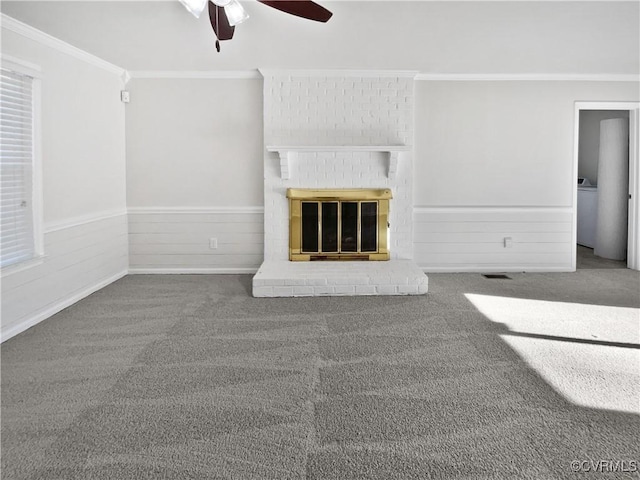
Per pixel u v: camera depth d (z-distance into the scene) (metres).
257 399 2.94
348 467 2.25
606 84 6.33
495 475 2.19
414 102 6.25
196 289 5.60
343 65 5.95
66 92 4.85
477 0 4.58
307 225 6.21
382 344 3.86
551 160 6.39
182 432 2.56
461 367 3.40
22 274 4.18
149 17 4.72
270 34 5.18
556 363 3.46
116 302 5.07
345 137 6.20
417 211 6.38
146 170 6.28
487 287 5.67
